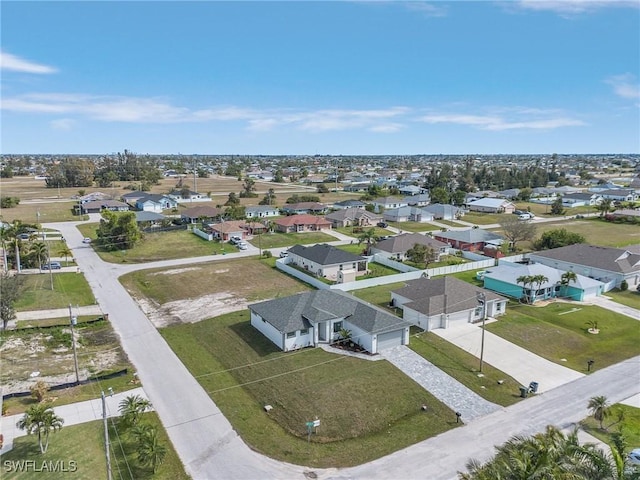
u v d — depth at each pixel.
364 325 40.56
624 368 38.12
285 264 68.62
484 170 193.00
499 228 103.81
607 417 30.52
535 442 19.98
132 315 48.62
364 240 86.56
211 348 40.84
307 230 98.19
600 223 109.75
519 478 17.77
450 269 66.25
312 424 28.41
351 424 30.12
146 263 70.31
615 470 17.61
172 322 46.75
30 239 78.69
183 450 27.12
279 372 36.25
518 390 34.38
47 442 27.30
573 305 52.28
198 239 88.00
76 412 30.67
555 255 66.38
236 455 26.84
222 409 31.47
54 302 52.00
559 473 16.98
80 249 78.00
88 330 44.41
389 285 59.69
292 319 40.81
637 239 91.19
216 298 54.34
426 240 76.50
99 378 35.09
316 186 191.50
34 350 39.88
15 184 180.50
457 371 36.81
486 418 30.75
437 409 31.75
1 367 36.75
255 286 59.25
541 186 189.75
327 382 34.56
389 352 39.81
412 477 25.03
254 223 96.38
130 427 28.67
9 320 44.94
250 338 42.50
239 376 35.97
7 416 30.05
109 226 81.19
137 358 38.81
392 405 32.16
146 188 163.88
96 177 184.00
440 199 135.25
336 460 26.64
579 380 35.97
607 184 185.12
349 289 57.19
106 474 24.84
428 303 45.91
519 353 40.25
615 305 52.50
